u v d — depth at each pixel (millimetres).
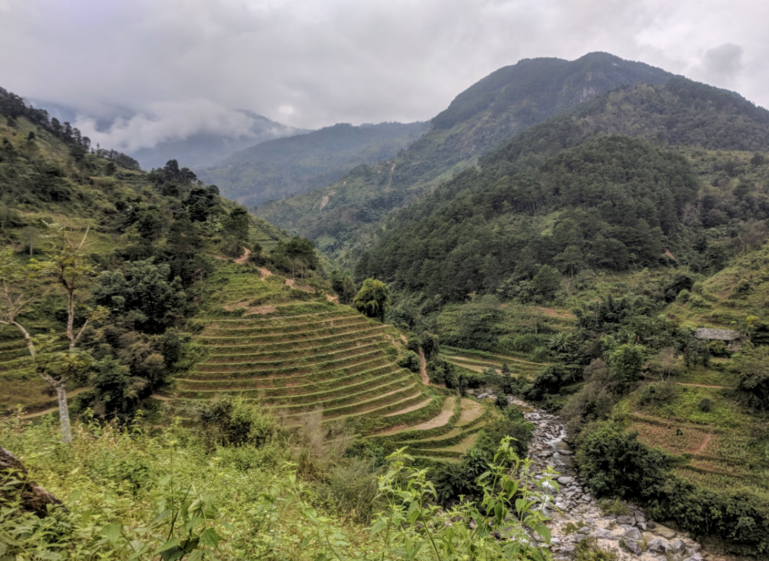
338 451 28891
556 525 32594
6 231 52000
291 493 5410
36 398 36281
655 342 52969
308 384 43406
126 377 37000
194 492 3896
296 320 53188
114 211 73125
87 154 113000
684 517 31094
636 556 28594
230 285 57562
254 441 23359
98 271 50500
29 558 3770
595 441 38562
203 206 77438
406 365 53281
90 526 4281
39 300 43031
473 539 4230
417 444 39750
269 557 4879
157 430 34500
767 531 27891
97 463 9719
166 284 50375
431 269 108188
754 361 42812
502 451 4422
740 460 35875
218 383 41406
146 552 3906
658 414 43469
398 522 4441
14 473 5238
